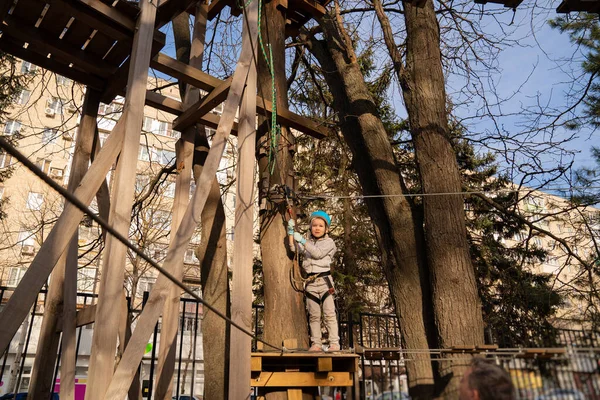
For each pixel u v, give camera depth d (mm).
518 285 9672
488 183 13016
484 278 12141
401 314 6664
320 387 4273
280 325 4371
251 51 4504
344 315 13133
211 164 4062
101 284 3336
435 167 6633
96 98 4938
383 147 7582
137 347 3350
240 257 3895
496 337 5504
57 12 3924
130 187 3574
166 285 3625
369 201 7762
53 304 4500
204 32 5730
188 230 3828
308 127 5359
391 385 3855
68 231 3604
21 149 21328
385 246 7250
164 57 4449
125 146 3631
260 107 4867
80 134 4746
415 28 7672
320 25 8977
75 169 4609
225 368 4590
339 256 14656
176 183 5129
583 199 8766
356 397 3928
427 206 6512
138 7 4344
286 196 4828
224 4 5758
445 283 5969
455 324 5730
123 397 3172
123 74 4574
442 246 6168
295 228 4875
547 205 10766
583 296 8961
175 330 4488
